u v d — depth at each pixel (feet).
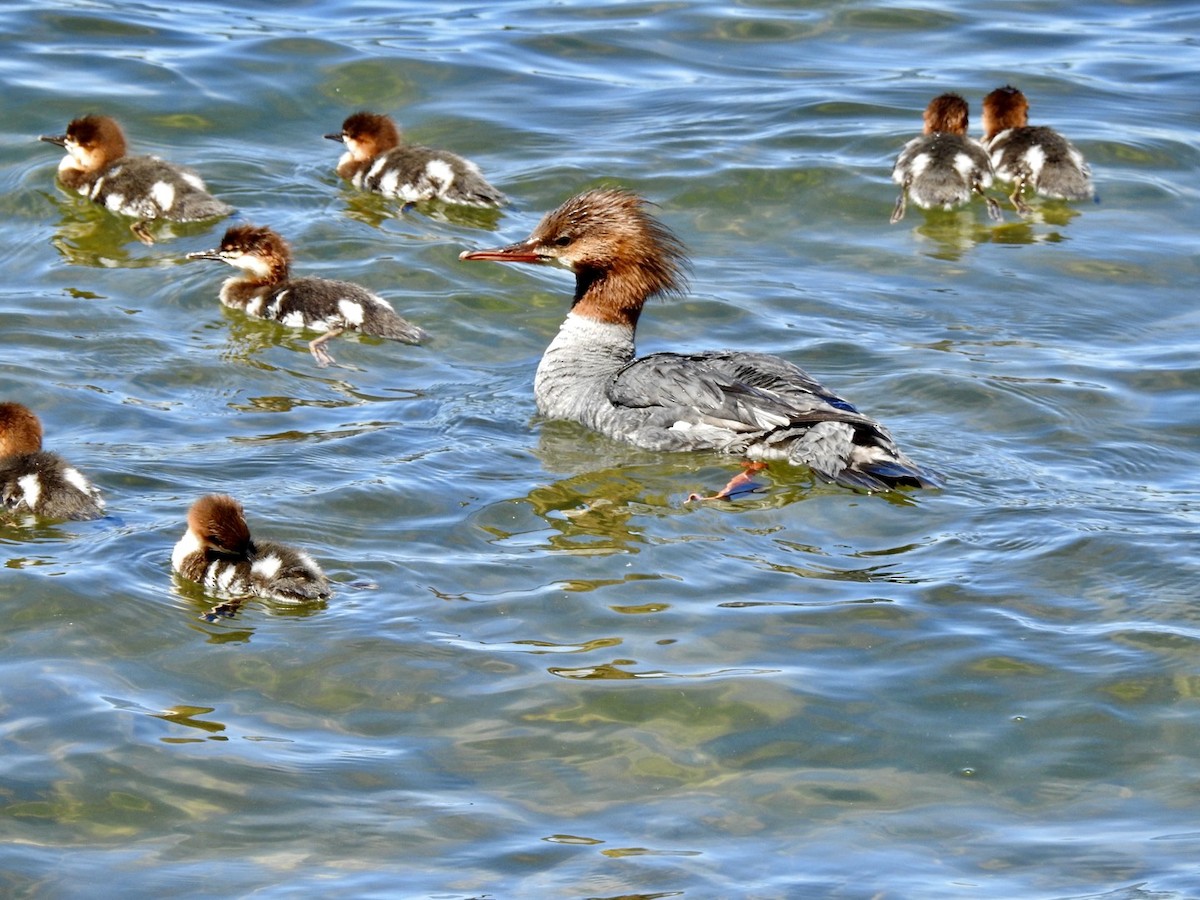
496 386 52.24
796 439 45.44
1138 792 32.73
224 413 49.01
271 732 34.12
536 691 35.50
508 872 30.14
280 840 30.99
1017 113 70.64
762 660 36.63
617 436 48.08
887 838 31.24
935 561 40.91
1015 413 49.65
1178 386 51.83
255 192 65.51
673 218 64.85
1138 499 44.42
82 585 38.86
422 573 39.96
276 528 41.68
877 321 56.85
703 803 32.24
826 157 69.62
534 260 51.80
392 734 34.19
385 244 61.52
